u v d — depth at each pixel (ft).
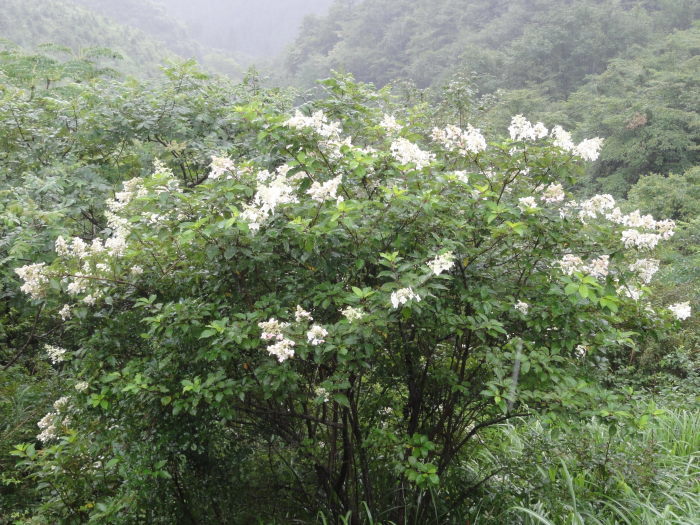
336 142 10.86
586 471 12.46
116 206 11.51
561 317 9.74
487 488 11.74
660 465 13.09
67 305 11.57
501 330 9.09
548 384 9.56
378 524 10.81
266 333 8.66
